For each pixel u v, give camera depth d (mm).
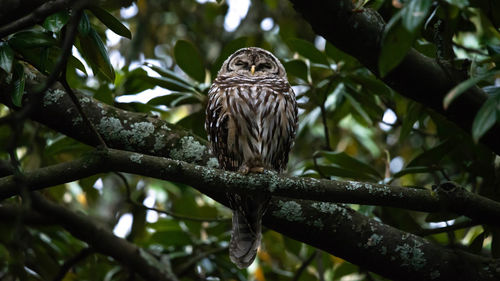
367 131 14281
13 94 7336
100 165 7148
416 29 5145
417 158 9500
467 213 7238
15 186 7348
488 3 7430
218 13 16062
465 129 7980
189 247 12148
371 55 7367
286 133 9484
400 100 12102
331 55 10016
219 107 9227
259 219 8680
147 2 16297
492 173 9359
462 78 7539
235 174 6984
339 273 11781
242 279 11805
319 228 8453
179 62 10188
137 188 13359
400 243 8461
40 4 7566
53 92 8461
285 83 9812
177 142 8727
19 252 8641
